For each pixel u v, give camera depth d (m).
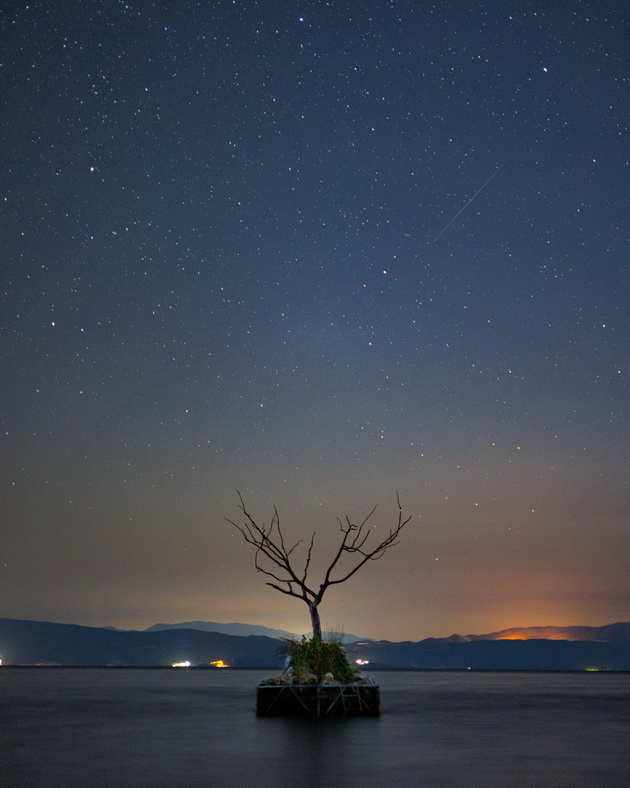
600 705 35.66
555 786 11.99
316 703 26.75
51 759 15.23
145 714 28.05
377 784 12.14
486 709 32.09
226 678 85.25
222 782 12.29
